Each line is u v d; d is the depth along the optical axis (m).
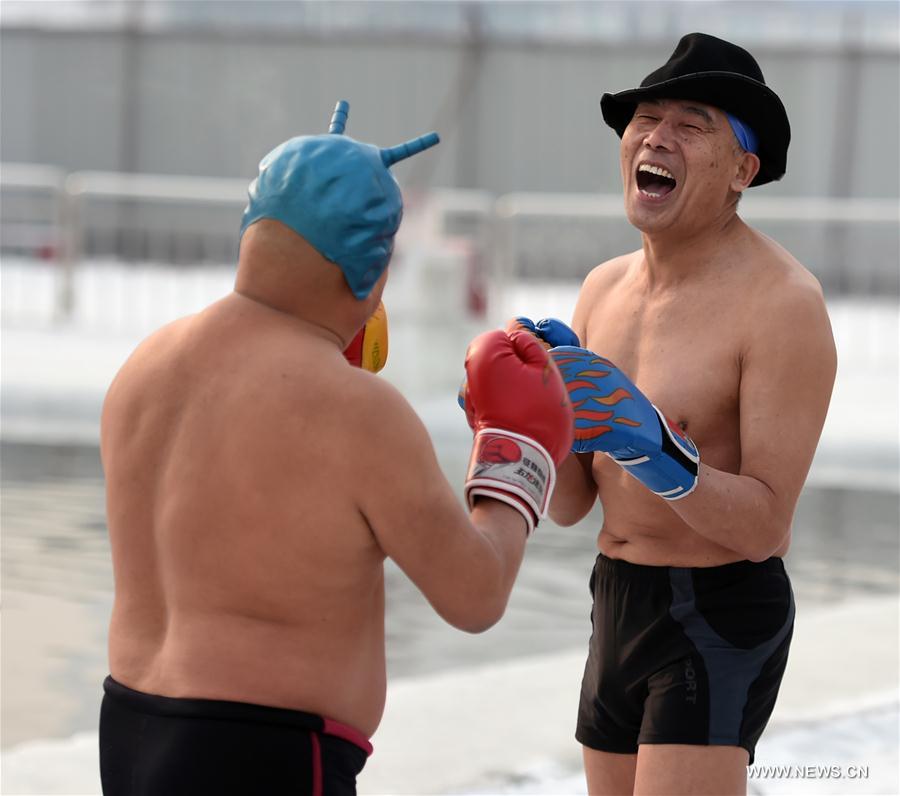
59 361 43.75
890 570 23.67
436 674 17.91
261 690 6.53
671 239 9.27
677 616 9.15
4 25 76.31
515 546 6.84
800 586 22.53
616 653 9.48
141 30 75.56
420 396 39.81
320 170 6.63
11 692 16.69
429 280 40.75
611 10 72.31
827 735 15.09
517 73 73.50
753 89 8.90
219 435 6.59
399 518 6.45
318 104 75.25
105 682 7.08
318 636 6.66
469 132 74.19
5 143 77.31
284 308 6.77
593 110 73.12
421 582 6.61
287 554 6.51
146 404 6.88
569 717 15.64
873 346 49.44
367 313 6.93
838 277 61.59
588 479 10.02
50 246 59.47
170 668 6.65
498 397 7.02
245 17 75.00
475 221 47.00
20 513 26.45
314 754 6.56
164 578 6.79
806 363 8.74
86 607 20.42
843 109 71.56
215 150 76.00
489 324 44.34
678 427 8.57
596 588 9.83
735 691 8.96
